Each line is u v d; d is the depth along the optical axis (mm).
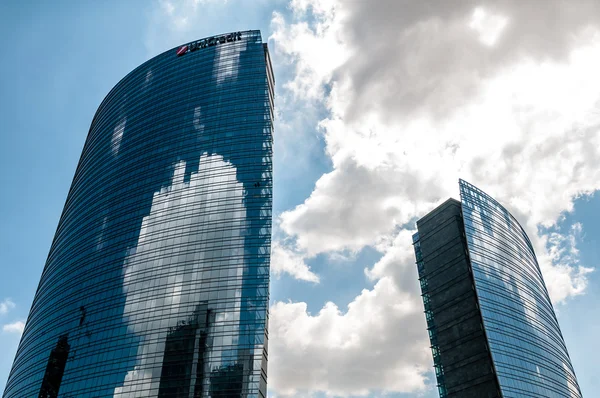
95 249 160250
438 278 150125
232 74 176250
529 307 151125
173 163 162750
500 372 120438
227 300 127125
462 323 136250
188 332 124188
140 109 188375
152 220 152625
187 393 113938
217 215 144250
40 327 162750
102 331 135750
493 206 164250
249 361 116125
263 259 132750
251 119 162125
